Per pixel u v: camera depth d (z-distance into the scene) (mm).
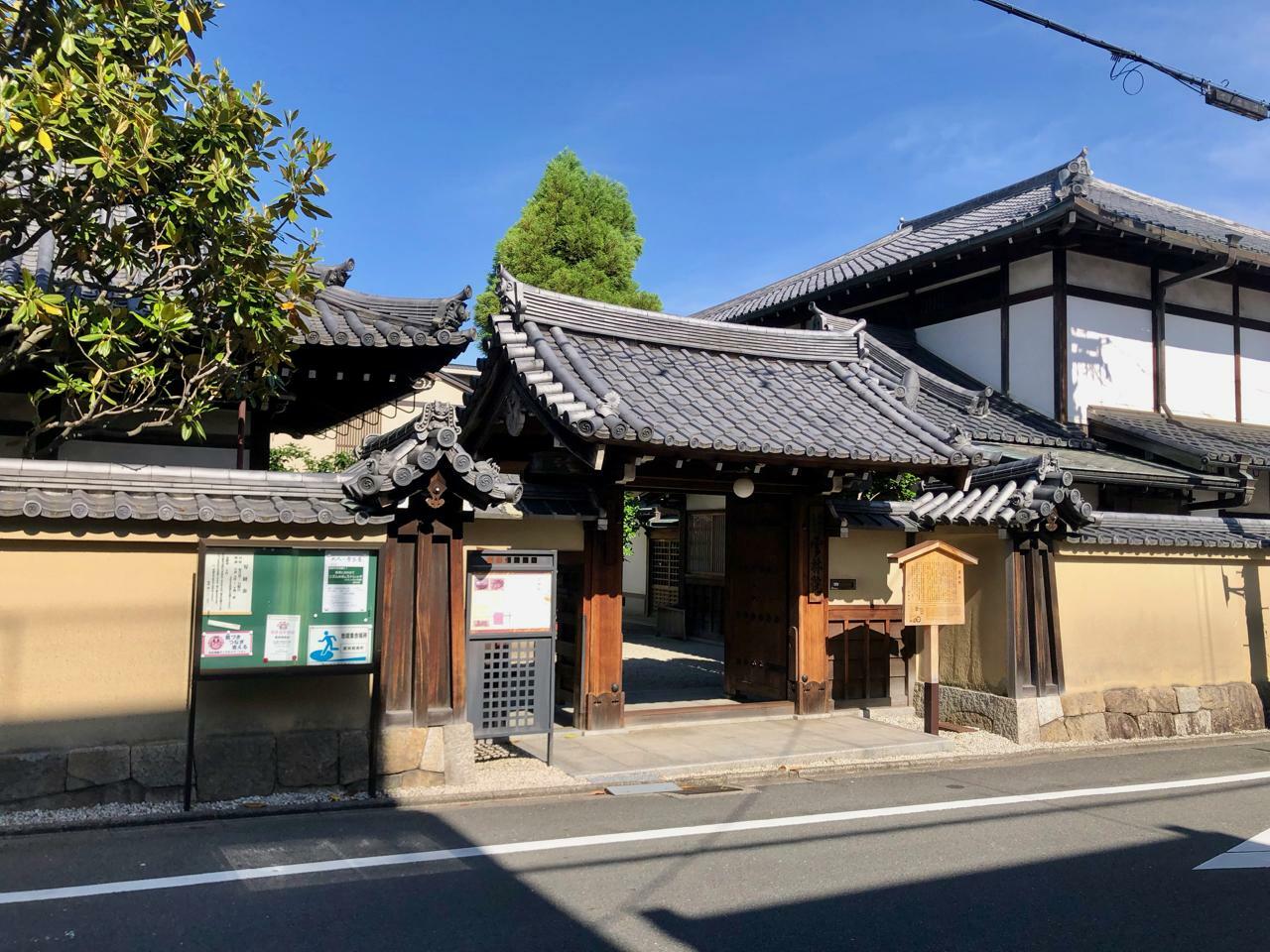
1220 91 8312
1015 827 6375
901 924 4551
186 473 6422
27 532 5844
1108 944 4367
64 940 4098
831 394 10508
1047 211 13664
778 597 10461
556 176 20594
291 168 7055
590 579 9102
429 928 4344
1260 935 4504
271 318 7078
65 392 6711
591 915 4555
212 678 6066
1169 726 10469
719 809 6656
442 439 6773
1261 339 17375
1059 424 14625
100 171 6000
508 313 9391
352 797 6512
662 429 8031
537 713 7633
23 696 5855
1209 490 14266
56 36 6254
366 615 6629
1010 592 9742
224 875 4969
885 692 11086
